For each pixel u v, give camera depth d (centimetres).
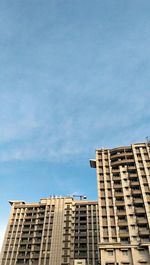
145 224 6369
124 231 6381
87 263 8831
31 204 11000
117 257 5872
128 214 6662
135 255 5803
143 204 6769
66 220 10119
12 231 10119
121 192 7212
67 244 9350
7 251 9519
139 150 8069
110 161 8119
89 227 9888
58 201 10906
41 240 9625
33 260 9156
